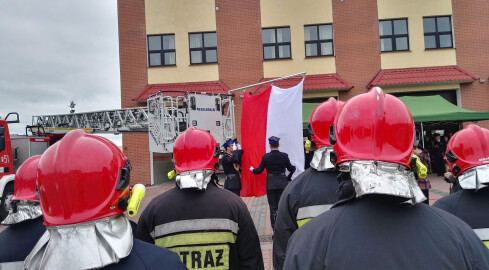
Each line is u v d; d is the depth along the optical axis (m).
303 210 2.33
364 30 15.76
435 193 9.10
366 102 1.28
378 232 1.12
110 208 1.19
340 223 1.17
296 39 15.97
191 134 2.42
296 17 16.05
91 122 13.91
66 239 1.11
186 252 2.15
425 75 15.18
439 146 12.42
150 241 2.27
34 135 11.65
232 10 16.11
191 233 2.18
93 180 1.16
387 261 1.06
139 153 15.48
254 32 16.03
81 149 1.19
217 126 9.95
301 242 1.22
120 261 1.19
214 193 2.32
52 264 1.08
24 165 2.09
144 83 15.98
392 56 15.62
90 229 1.13
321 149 2.43
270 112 5.55
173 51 16.17
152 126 10.09
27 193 2.01
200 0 16.16
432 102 13.23
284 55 16.09
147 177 15.38
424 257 1.07
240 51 15.99
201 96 9.61
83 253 1.09
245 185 5.98
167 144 9.66
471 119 11.88
